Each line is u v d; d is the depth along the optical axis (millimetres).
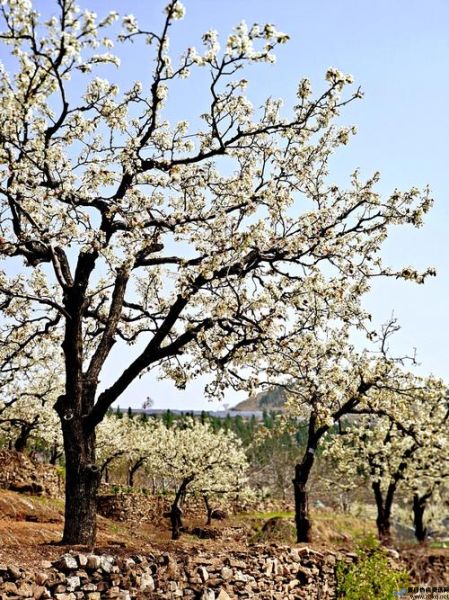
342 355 14008
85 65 10242
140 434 40438
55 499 27312
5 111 10836
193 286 11820
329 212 13094
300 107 12508
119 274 11922
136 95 12195
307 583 12469
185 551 11109
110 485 37969
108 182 11406
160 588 9195
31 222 10781
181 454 33656
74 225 10680
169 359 13219
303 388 11750
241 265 11719
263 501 42812
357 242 12852
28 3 9766
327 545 15047
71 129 12016
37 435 33438
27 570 8016
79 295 11984
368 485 25250
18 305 14609
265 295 11602
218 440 35094
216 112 12414
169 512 36500
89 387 12102
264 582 11219
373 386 16906
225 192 13023
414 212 12516
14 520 19016
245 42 10547
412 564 14633
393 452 22234
